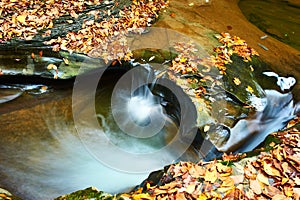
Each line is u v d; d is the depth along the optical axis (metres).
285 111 3.97
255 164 3.06
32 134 3.61
